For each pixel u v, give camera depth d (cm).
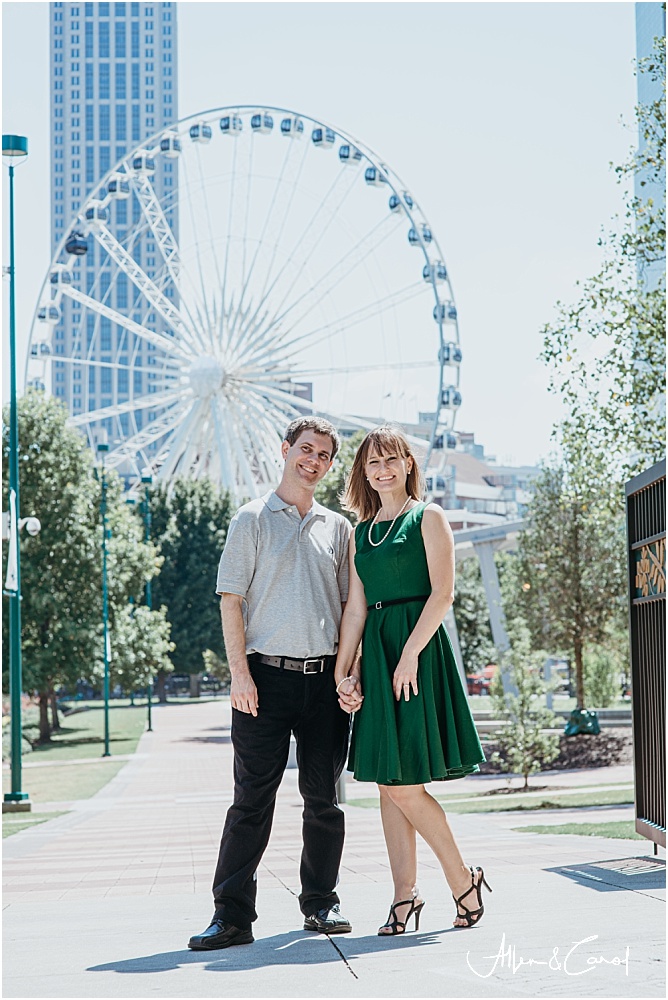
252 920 465
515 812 1839
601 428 1812
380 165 4594
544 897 539
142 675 5244
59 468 4688
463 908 464
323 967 376
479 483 16550
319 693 495
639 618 744
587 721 3456
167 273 5509
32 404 4697
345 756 509
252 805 481
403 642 471
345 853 1038
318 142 4712
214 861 1080
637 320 1766
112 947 459
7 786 3108
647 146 1789
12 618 2311
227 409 5666
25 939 499
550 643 3675
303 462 504
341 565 512
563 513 3594
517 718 2538
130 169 5066
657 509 689
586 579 3609
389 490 490
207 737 4972
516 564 3997
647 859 733
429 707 466
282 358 5612
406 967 365
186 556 7800
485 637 6475
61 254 5038
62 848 1365
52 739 5206
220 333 5647
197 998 332
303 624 491
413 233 4381
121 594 4975
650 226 1764
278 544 496
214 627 7825
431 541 472
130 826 1759
